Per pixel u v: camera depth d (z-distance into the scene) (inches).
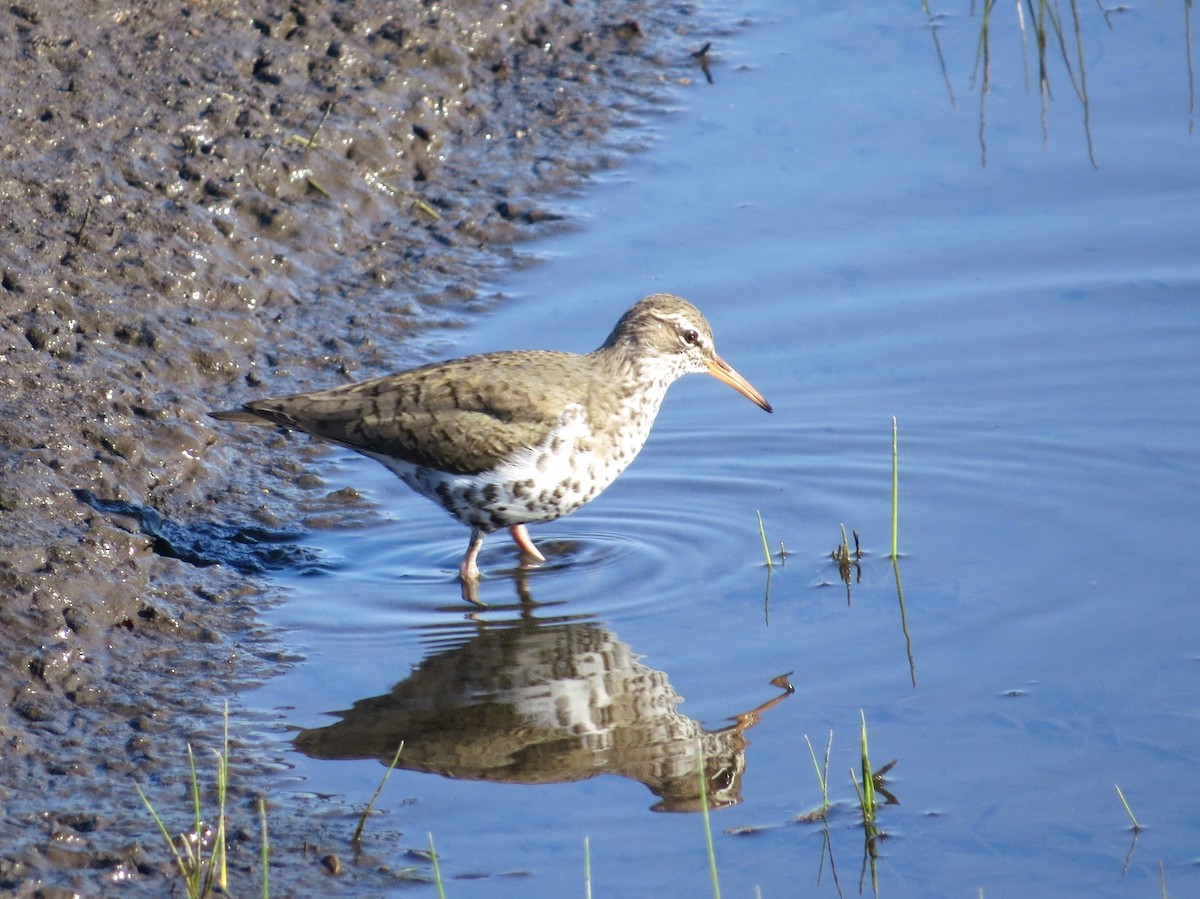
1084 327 650.8
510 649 476.1
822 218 728.3
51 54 712.4
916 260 695.1
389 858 381.4
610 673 463.2
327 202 719.1
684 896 368.5
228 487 564.7
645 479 587.2
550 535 553.3
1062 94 807.1
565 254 714.8
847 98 826.2
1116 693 447.5
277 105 741.9
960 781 411.2
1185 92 799.7
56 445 530.0
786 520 555.8
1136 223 706.8
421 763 419.8
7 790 397.7
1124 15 874.8
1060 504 552.4
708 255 708.7
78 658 452.1
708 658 470.0
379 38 799.1
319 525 554.3
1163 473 565.0
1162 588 498.9
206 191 684.7
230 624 483.8
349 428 526.3
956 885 374.6
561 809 400.8
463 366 528.7
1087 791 406.9
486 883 372.2
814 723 437.7
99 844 380.8
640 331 540.7
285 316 661.3
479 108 810.8
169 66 730.2
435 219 737.6
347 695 450.6
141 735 425.1
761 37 897.5
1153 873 378.3
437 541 550.3
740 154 782.5
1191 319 649.0
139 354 603.5
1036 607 492.1
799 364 644.7
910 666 463.5
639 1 928.9
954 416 608.1
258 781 408.8
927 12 912.9
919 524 547.8
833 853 384.8
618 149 789.9
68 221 642.8
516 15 871.1
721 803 404.2
